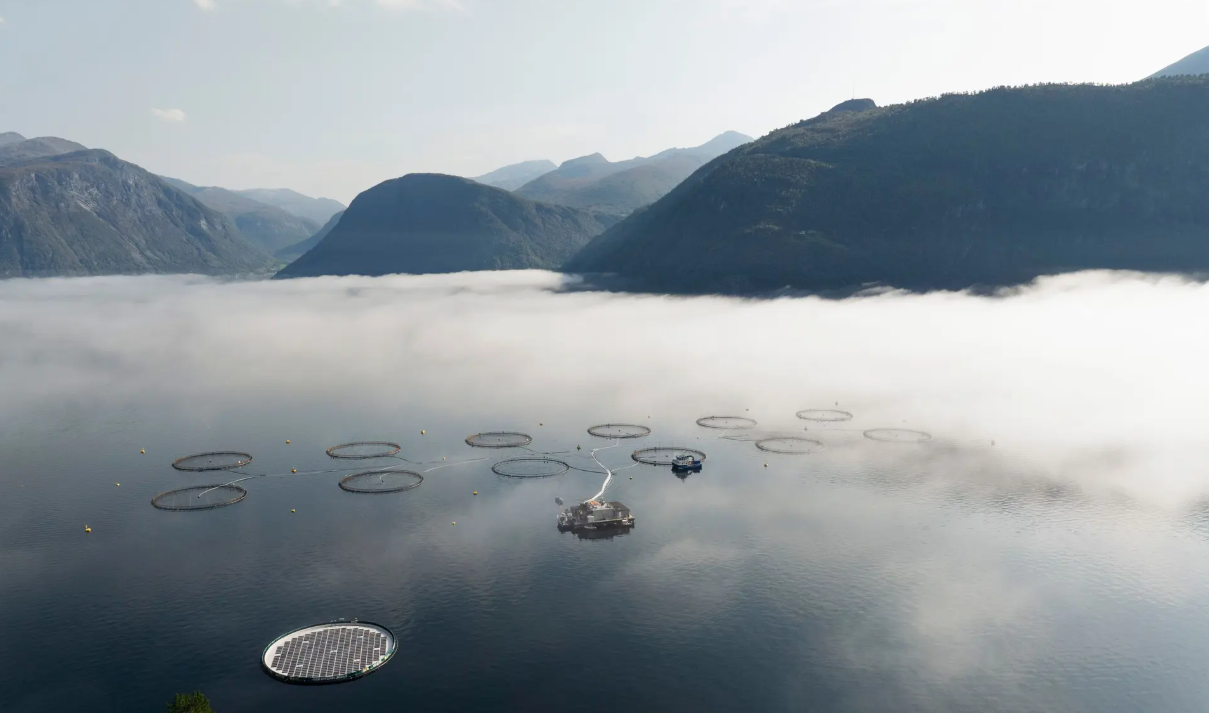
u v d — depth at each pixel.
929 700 176.62
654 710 172.25
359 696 175.88
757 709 172.75
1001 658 193.12
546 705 173.62
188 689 178.38
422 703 173.88
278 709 170.62
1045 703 176.12
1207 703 176.88
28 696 175.75
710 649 196.00
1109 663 191.62
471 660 190.25
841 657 192.75
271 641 197.88
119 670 185.75
